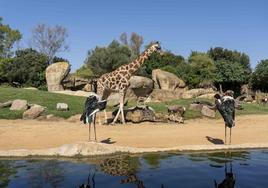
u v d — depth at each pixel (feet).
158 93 104.63
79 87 116.47
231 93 42.39
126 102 74.43
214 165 28.50
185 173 25.75
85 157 32.22
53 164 29.14
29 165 28.78
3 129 48.80
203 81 149.69
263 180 24.03
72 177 24.73
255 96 130.31
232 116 40.60
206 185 22.75
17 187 22.30
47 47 196.34
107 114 62.28
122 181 23.61
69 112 62.75
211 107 67.10
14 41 229.04
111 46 193.06
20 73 146.41
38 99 73.92
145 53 59.72
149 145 39.73
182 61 165.99
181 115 63.72
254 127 54.19
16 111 62.54
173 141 42.32
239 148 36.68
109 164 29.01
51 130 48.80
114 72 58.13
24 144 40.27
